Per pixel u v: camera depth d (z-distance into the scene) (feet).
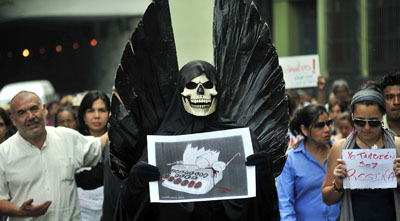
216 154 29.81
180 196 29.40
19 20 156.56
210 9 53.93
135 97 31.73
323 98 66.95
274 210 30.83
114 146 31.48
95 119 45.73
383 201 32.48
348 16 141.49
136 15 144.77
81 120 47.11
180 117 31.04
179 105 31.04
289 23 150.00
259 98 32.96
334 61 142.10
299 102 71.31
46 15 144.77
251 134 31.01
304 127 40.98
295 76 70.23
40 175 36.81
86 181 38.88
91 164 38.58
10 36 195.00
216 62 33.32
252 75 33.14
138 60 31.76
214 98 30.40
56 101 79.30
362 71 140.87
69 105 75.51
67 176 37.35
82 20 158.81
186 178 29.66
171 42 32.40
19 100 36.52
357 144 33.35
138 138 31.78
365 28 140.77
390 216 32.37
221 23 33.58
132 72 31.68
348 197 32.96
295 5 150.10
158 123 32.09
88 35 174.50
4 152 36.70
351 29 141.49
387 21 139.85
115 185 36.37
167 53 32.32
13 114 36.70
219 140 30.01
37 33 191.52
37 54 197.16
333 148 34.22
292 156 41.09
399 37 139.23
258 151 30.53
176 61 32.50
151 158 29.84
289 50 150.82
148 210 30.27
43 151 37.11
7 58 201.36
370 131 32.30
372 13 140.36
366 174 32.17
